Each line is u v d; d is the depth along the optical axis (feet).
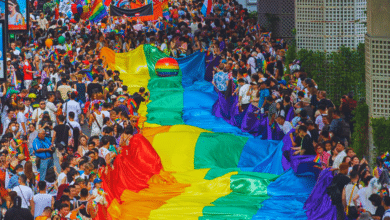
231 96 118.83
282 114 101.65
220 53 148.56
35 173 85.35
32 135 91.30
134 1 178.50
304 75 115.96
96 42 156.15
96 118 100.73
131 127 96.02
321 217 73.82
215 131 110.73
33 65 134.51
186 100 129.39
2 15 94.79
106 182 79.97
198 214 76.64
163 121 118.11
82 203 69.67
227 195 83.97
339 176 71.41
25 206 71.46
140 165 91.50
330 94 131.64
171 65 142.51
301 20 139.13
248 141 100.83
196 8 197.77
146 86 141.28
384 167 75.92
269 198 82.28
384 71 93.91
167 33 171.63
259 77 114.73
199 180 89.10
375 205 65.67
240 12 193.47
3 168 77.46
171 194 84.84
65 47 144.87
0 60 78.48
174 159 96.48
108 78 128.36
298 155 84.69
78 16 181.78
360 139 96.68
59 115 94.79
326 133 82.58
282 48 156.25
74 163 78.38
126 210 78.13
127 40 162.81
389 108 94.22
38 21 174.40
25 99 104.06
